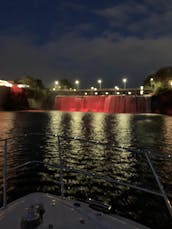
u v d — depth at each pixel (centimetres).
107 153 3123
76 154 3089
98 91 17650
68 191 1689
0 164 2417
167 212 1318
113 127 6356
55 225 391
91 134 5141
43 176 2019
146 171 2272
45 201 486
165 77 13488
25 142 3872
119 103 13662
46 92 17038
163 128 6041
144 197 1559
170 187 1809
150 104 12600
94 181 1909
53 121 8044
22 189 1716
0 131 5534
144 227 396
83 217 420
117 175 2167
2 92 14362
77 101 15625
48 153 3136
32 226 365
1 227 385
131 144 3975
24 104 15575
